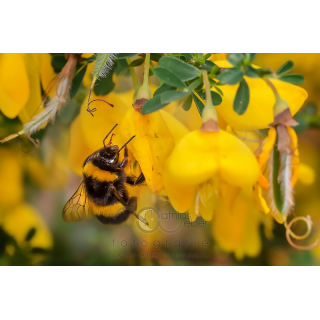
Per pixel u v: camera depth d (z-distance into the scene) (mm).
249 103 281
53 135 317
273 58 319
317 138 331
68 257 334
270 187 273
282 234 333
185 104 285
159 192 274
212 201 271
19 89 296
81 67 291
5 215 332
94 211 312
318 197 333
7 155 329
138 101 277
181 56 285
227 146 270
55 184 336
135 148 276
